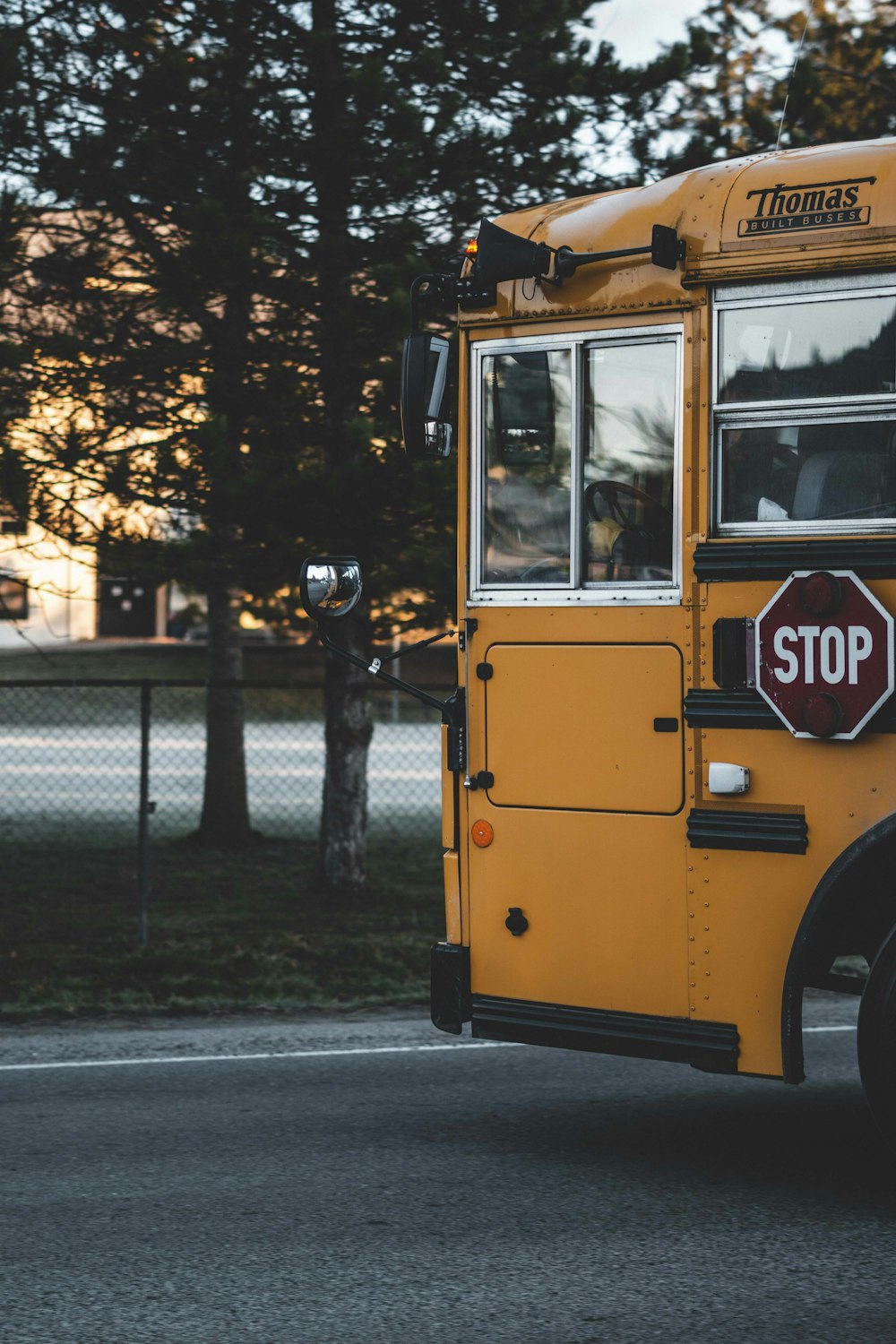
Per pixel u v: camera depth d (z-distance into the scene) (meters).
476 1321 4.06
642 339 5.21
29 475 10.23
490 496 5.50
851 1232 4.76
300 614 15.48
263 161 10.25
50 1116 6.32
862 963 10.05
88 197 10.39
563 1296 4.23
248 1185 5.28
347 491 9.85
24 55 10.16
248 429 10.55
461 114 10.59
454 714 5.57
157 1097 6.67
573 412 5.33
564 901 5.34
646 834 5.16
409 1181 5.33
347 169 10.23
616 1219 4.90
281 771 22.61
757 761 4.93
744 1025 4.98
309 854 14.90
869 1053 4.88
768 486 4.98
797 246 4.91
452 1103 6.50
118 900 12.48
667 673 5.11
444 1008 5.60
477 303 5.54
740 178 5.10
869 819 4.74
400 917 11.80
